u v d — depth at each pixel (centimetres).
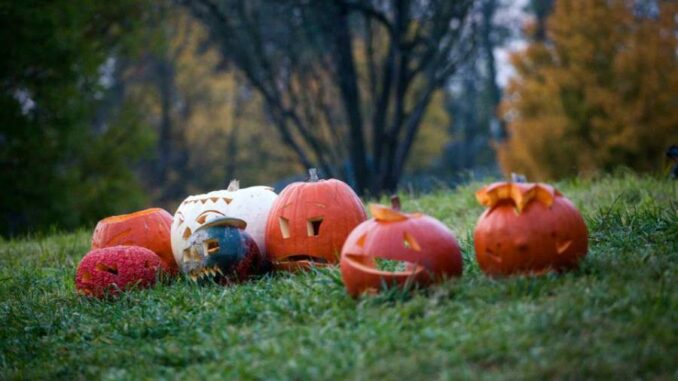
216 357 464
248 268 664
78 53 1650
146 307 598
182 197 3847
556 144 2312
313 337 459
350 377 398
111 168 1830
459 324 452
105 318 593
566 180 1231
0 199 1602
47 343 562
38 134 1614
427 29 2183
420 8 2077
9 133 1594
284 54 2330
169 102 3697
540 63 2538
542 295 491
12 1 1517
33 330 601
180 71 3559
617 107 2188
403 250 513
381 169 2164
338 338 457
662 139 2144
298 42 2262
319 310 519
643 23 2298
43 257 907
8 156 1623
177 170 3862
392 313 476
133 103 1944
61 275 784
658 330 413
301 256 680
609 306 459
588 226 702
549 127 2323
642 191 952
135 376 461
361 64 2716
